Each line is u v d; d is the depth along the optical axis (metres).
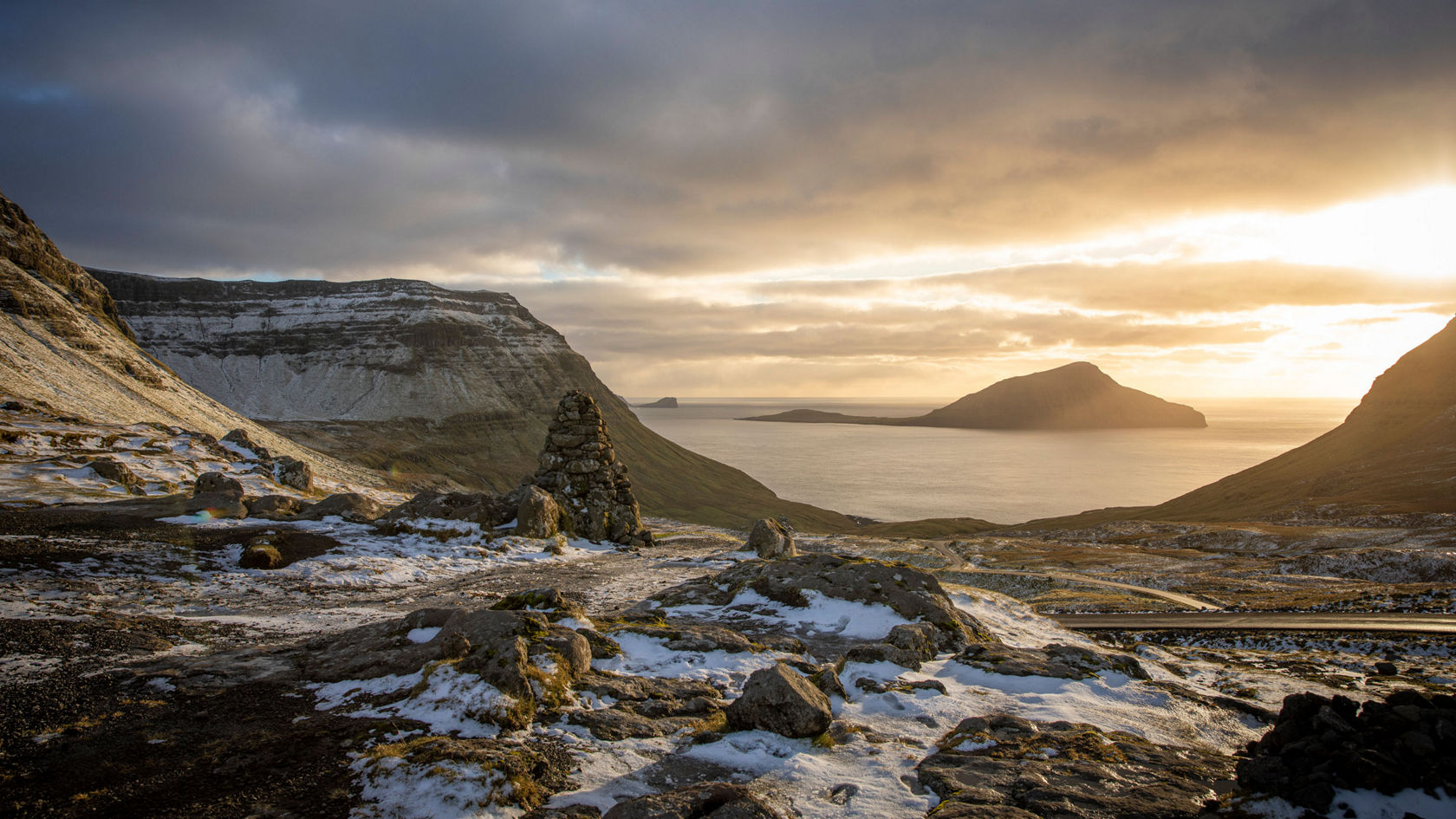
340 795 8.32
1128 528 110.75
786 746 10.37
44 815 7.77
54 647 13.66
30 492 37.62
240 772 8.84
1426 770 8.91
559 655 12.50
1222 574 67.12
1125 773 9.78
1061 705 13.23
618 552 41.03
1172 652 25.09
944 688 13.67
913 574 21.61
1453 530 76.75
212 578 24.33
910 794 9.08
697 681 13.30
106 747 9.52
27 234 142.00
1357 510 103.62
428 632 14.40
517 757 9.10
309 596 23.30
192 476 51.31
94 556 24.05
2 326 101.38
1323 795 8.62
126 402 101.62
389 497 76.06
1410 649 29.88
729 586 23.27
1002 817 8.12
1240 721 13.60
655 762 9.77
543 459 46.12
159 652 14.33
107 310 154.88
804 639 18.42
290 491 55.44
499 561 33.94
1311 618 38.72
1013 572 59.34
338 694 11.69
